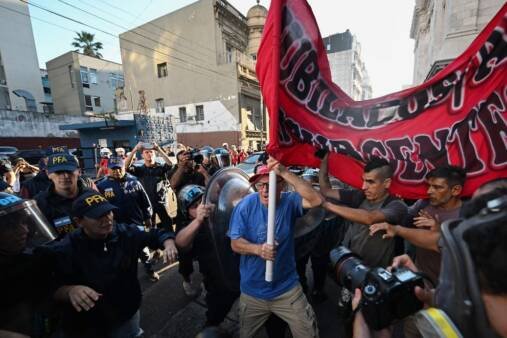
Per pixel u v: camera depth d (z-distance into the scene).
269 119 1.53
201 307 2.69
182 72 20.86
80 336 1.51
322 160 2.04
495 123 1.79
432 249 1.45
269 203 1.47
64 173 2.21
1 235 1.09
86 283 1.51
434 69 8.12
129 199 3.19
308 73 1.70
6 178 3.68
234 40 21.50
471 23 7.12
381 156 1.92
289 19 1.61
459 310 0.50
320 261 2.61
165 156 4.22
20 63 23.05
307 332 1.57
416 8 15.38
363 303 0.86
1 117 15.88
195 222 1.66
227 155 6.42
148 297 2.86
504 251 0.43
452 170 1.66
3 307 1.09
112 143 14.95
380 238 1.72
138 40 22.45
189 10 19.84
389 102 1.92
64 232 2.17
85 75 26.55
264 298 1.60
